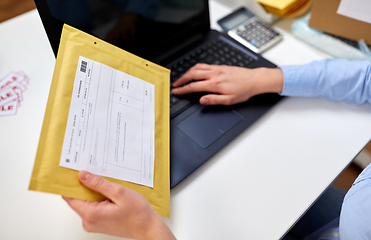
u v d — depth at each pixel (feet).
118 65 1.47
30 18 2.42
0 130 1.77
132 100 1.45
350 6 1.97
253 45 2.22
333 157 1.65
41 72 2.08
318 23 2.18
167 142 1.54
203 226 1.42
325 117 1.84
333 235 1.73
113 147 1.27
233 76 1.87
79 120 1.21
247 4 2.46
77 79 1.28
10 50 2.19
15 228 1.40
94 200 1.14
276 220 1.44
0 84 1.99
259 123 1.81
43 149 1.07
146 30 1.96
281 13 2.31
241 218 1.45
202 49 2.15
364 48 2.10
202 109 1.83
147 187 1.32
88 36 1.41
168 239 1.19
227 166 1.63
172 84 1.94
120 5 1.77
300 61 2.18
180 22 2.10
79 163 1.14
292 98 1.94
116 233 1.20
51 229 1.41
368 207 1.29
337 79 1.83
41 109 1.89
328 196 2.24
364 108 1.88
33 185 1.01
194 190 1.54
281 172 1.60
